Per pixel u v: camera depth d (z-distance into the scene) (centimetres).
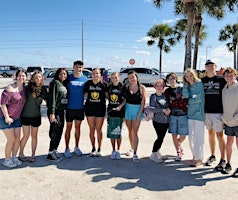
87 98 563
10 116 496
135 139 552
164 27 3706
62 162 532
